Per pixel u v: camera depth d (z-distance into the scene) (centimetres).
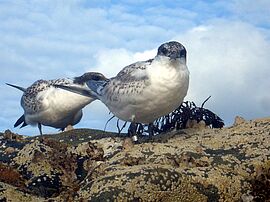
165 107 91
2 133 106
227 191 74
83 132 111
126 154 82
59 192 85
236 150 83
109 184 72
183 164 77
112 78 100
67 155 90
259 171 77
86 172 88
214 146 86
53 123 125
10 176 86
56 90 120
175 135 95
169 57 87
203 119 103
